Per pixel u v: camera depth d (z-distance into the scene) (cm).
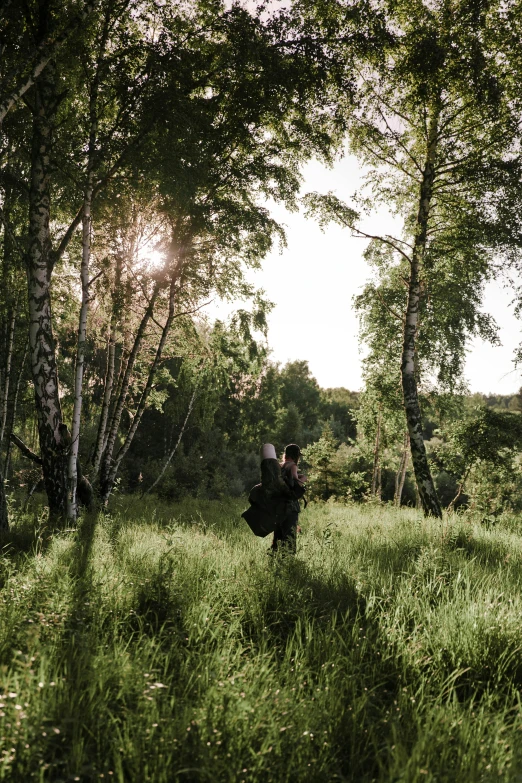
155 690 246
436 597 432
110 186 1001
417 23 1291
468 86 1253
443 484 3469
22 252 908
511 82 1333
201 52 1068
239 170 1206
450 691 286
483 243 1364
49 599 361
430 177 1396
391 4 1256
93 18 898
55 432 921
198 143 1063
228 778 199
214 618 371
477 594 442
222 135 1154
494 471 1723
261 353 1666
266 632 357
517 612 383
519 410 1708
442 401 2216
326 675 287
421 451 1412
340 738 244
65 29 742
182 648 317
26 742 204
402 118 1362
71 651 291
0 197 1005
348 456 3394
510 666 325
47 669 259
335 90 1176
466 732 239
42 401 916
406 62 1248
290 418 5250
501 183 1310
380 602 422
